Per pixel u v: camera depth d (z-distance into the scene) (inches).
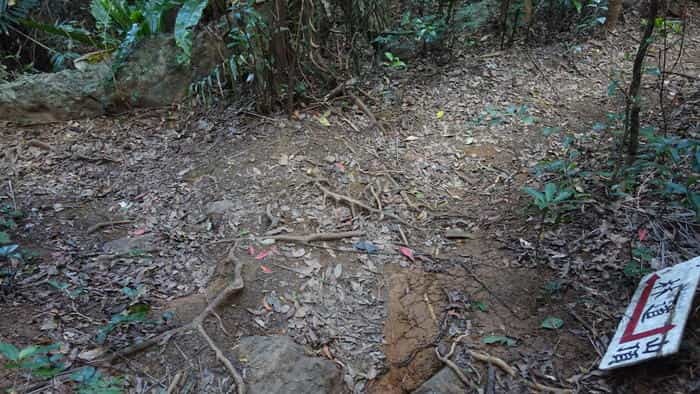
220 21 178.1
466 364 96.8
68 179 147.7
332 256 120.4
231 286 107.4
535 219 128.1
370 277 115.6
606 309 103.0
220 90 174.1
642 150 126.6
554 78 193.9
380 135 165.8
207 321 102.1
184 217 133.6
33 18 240.8
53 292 106.0
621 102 175.6
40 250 118.7
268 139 160.9
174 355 94.8
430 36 192.7
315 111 174.1
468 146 160.1
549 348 97.7
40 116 173.6
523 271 114.9
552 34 219.5
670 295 93.5
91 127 172.7
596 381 90.7
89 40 205.0
